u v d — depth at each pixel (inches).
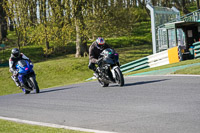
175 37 3641.7
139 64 3459.6
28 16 5718.5
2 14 7554.1
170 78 1774.1
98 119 956.6
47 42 6166.3
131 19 6112.2
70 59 5669.3
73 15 5531.5
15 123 997.8
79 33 5600.4
